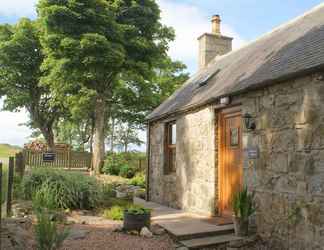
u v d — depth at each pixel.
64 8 17.52
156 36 21.70
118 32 18.78
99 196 8.50
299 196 5.46
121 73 22.41
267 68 6.81
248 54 9.62
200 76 12.09
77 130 38.12
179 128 9.86
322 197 5.05
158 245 5.79
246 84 6.68
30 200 8.00
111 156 20.53
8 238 4.94
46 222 4.93
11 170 7.13
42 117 29.67
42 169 8.77
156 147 11.53
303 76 5.48
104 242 5.71
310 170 5.29
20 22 26.98
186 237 6.12
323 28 6.73
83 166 21.30
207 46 13.54
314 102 5.30
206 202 8.22
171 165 10.72
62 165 20.56
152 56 20.67
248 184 6.65
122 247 5.53
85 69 18.83
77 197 8.07
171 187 10.16
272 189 6.03
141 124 29.09
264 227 6.14
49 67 20.97
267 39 9.77
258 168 6.41
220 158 7.95
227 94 7.14
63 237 4.95
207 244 5.84
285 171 5.77
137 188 13.73
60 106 28.27
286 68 5.95
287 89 5.85
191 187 8.98
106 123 28.95
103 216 7.70
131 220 6.38
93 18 18.30
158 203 10.98
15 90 28.73
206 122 8.42
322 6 8.77
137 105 25.69
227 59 11.33
